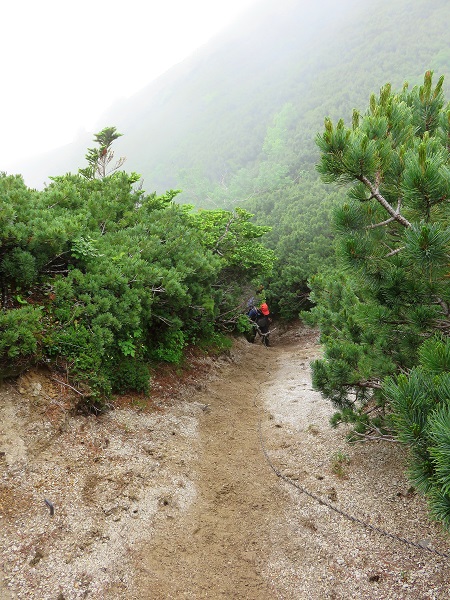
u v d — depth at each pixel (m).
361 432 4.95
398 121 4.05
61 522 3.77
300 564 3.78
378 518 4.23
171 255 7.81
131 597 3.28
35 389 4.81
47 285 5.84
